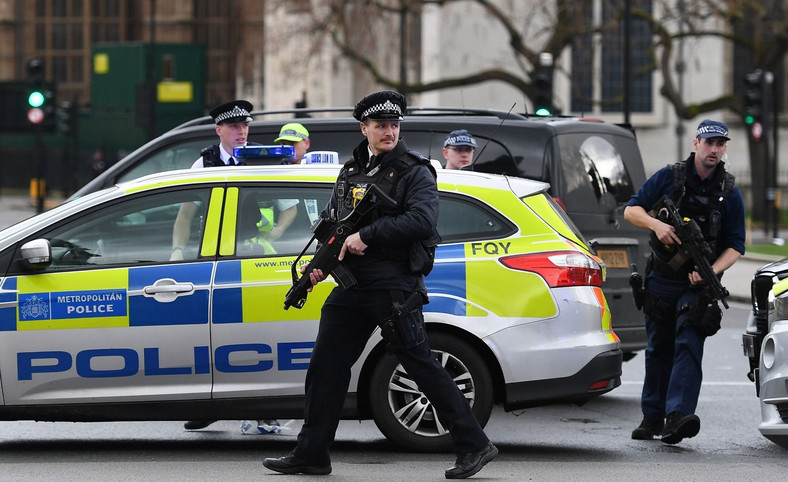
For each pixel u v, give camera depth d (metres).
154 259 28.17
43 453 28.94
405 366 24.20
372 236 23.28
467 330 27.97
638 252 40.16
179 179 28.77
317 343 24.58
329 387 24.67
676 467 27.02
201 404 27.81
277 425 32.47
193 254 28.20
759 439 32.06
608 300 39.12
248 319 27.77
